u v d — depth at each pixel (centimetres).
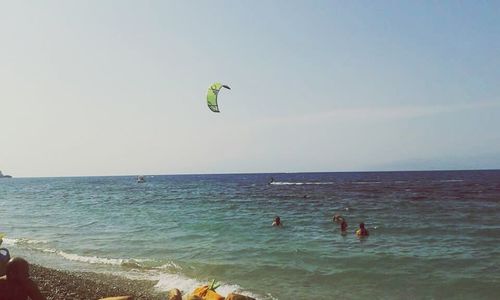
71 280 1294
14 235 2664
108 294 1184
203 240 2361
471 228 2797
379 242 2280
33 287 517
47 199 6938
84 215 3988
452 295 1288
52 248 2147
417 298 1260
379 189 8350
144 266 1680
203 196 6906
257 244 2206
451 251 1981
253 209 4378
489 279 1452
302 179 16875
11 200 6806
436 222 3123
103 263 1747
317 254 1912
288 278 1487
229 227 2922
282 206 4722
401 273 1552
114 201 6056
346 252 1962
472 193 6731
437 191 7406
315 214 3806
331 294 1295
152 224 3142
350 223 3134
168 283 1412
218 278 1489
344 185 10519
